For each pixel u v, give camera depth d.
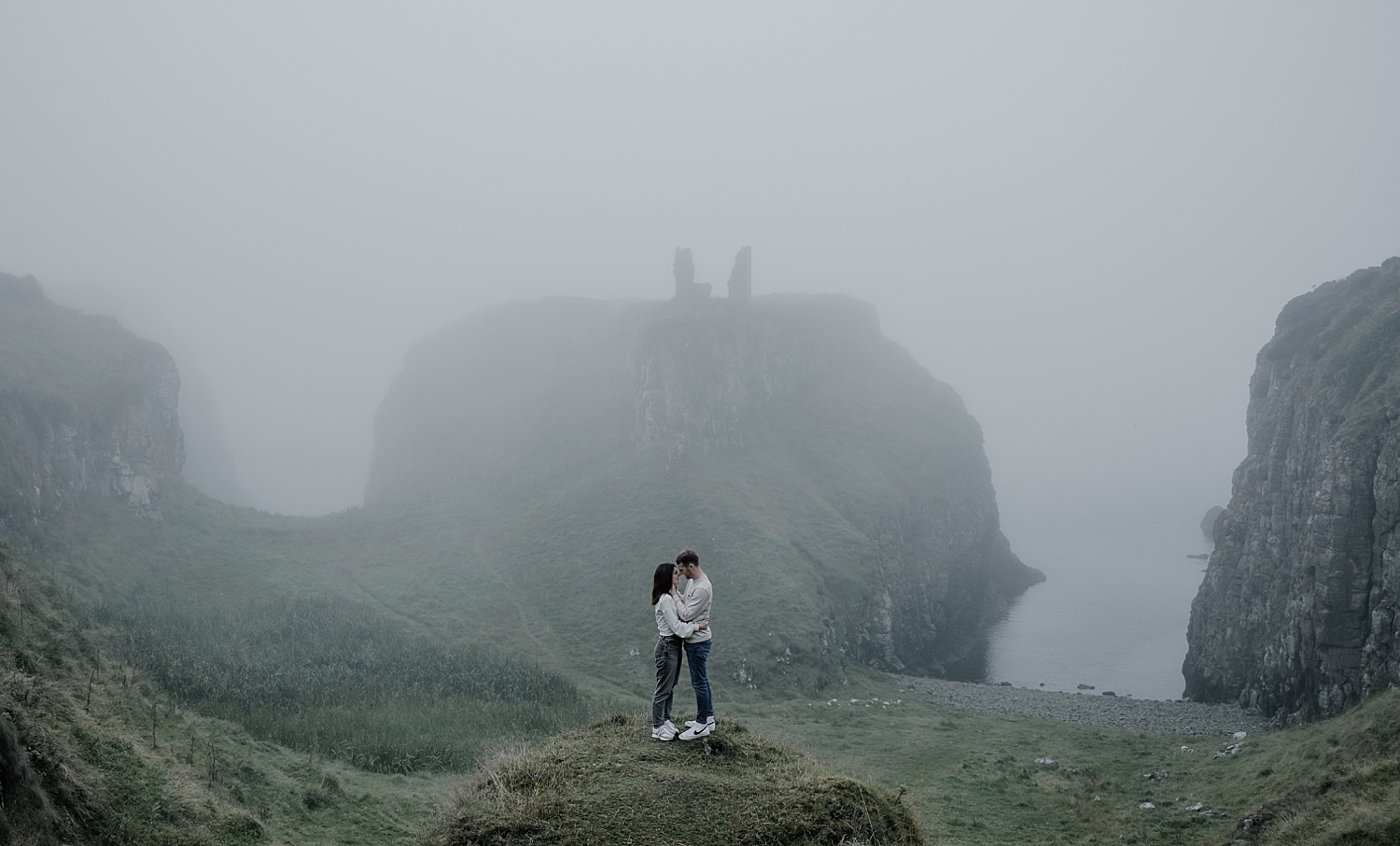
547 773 15.25
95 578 64.56
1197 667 72.75
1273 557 63.94
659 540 85.94
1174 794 38.97
